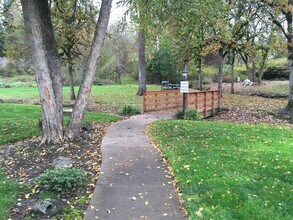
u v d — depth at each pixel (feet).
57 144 27.17
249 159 21.42
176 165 20.30
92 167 20.92
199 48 62.28
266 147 25.03
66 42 57.67
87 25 56.08
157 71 120.26
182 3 27.89
